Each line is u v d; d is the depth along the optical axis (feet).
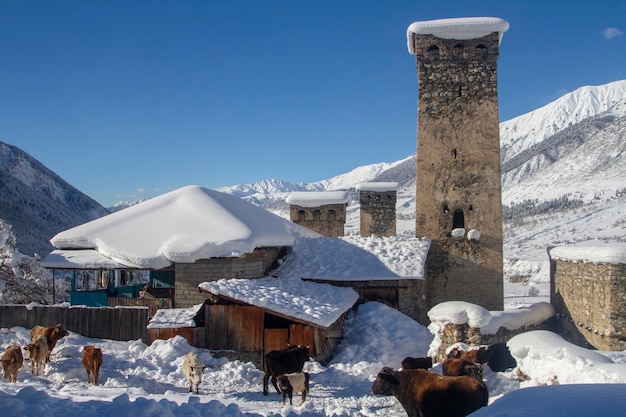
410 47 82.33
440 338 51.80
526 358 40.91
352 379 50.65
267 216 84.23
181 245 64.03
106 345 57.11
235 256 63.21
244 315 55.98
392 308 67.67
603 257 52.80
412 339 61.67
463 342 50.70
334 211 133.28
